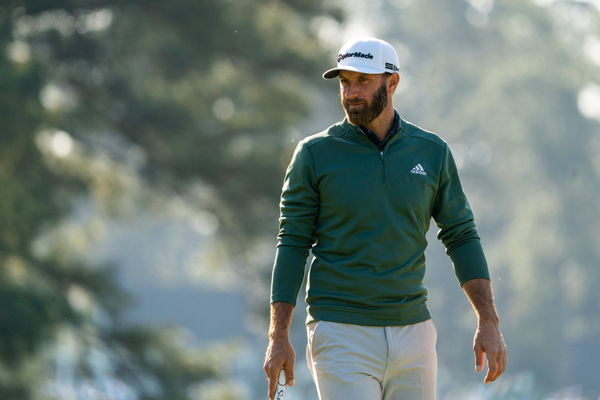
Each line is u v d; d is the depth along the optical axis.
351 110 16.75
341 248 16.83
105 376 75.94
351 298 16.67
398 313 16.72
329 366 16.62
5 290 61.81
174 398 78.88
